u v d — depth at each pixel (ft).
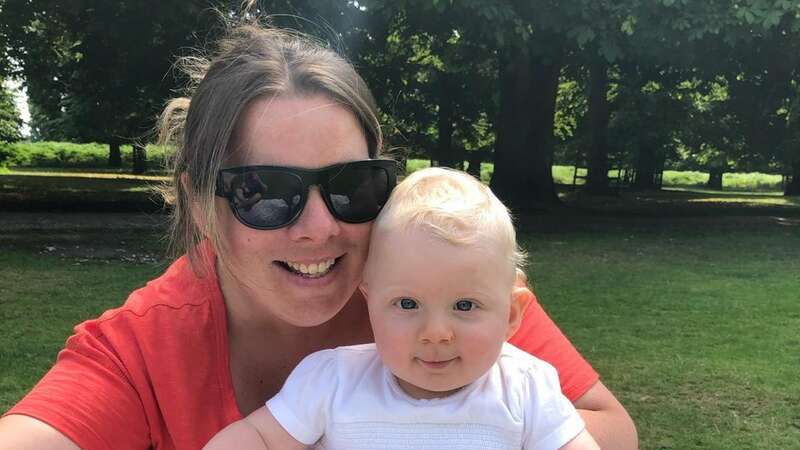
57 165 44.45
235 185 1.41
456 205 1.53
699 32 10.75
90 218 13.64
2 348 5.28
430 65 22.72
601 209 18.86
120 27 12.41
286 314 1.50
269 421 1.56
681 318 6.66
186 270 1.69
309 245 1.43
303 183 1.41
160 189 1.76
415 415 1.56
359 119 1.51
